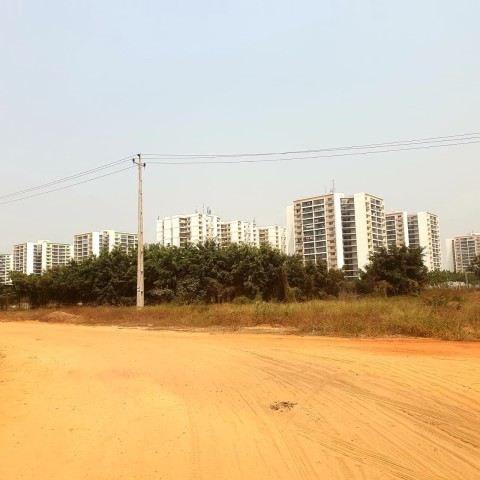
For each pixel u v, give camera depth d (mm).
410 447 5336
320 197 93562
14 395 8586
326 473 4727
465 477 4523
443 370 9273
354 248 90750
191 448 5578
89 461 5246
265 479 4625
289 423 6430
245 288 39219
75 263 47219
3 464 5195
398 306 22203
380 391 7859
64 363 12484
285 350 13375
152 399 8062
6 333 23500
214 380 9523
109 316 30969
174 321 26109
